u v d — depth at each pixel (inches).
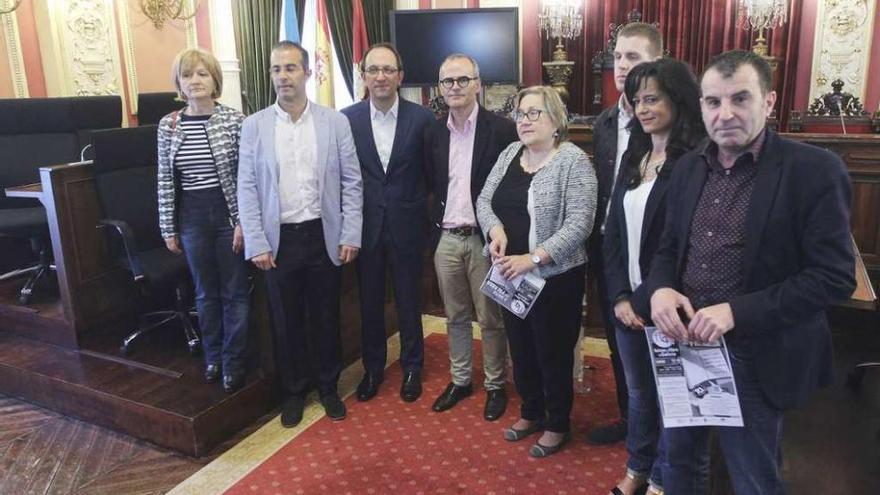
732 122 51.5
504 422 105.1
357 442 100.9
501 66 216.1
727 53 52.5
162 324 126.2
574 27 202.5
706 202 56.4
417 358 115.6
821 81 197.0
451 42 215.5
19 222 135.5
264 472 93.7
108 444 103.4
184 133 99.1
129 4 209.5
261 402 110.7
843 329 137.9
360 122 106.2
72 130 159.8
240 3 240.5
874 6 187.0
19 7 179.8
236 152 101.5
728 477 75.5
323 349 109.7
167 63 223.9
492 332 105.2
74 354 121.9
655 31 84.2
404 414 109.3
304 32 241.1
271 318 110.4
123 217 121.4
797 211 51.1
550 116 86.4
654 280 60.1
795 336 53.4
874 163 128.3
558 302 87.3
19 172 150.6
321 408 112.2
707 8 205.3
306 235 101.8
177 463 97.8
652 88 67.4
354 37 234.4
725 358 55.4
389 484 89.9
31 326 129.1
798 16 195.3
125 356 120.2
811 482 82.6
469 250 102.8
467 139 101.2
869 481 82.7
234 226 102.4
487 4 230.8
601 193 87.4
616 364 94.6
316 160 100.6
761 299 51.5
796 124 159.3
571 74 217.0
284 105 98.9
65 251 121.0
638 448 79.8
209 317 107.1
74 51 194.1
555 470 91.7
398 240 108.3
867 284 74.0
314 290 106.6
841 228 49.7
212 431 101.0
